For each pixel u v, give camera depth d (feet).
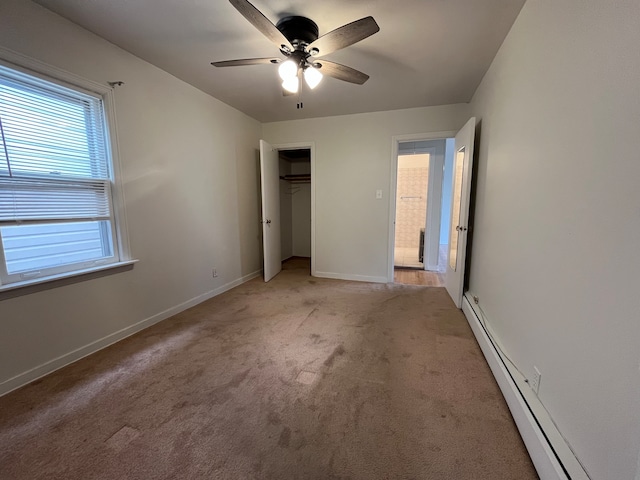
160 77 8.45
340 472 3.90
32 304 5.82
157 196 8.53
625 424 2.64
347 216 13.43
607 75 3.04
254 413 4.99
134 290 7.97
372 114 12.45
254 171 13.61
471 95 10.47
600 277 3.07
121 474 3.87
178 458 4.11
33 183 5.85
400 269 15.88
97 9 5.82
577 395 3.42
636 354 2.53
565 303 3.77
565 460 3.42
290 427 4.68
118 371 6.20
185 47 7.30
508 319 5.98
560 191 4.00
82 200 6.73
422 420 4.82
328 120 13.10
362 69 8.43
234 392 5.53
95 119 6.93
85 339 6.81
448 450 4.24
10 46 5.34
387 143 12.41
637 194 2.56
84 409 5.06
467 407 5.11
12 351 5.57
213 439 4.44
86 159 6.79
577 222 3.55
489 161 7.99
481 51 7.39
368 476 3.85
